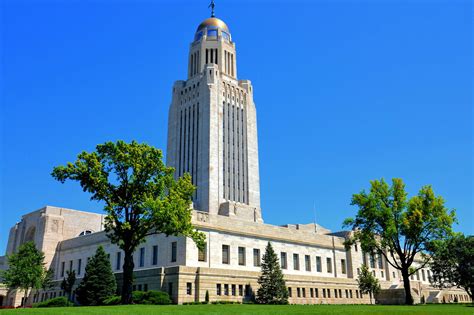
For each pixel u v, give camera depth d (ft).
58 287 267.39
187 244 206.80
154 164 156.56
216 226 223.51
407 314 106.52
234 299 203.41
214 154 372.79
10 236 365.61
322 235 291.99
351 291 278.05
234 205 338.34
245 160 400.47
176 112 417.90
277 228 260.21
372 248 212.84
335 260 294.25
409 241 204.74
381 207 206.18
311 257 276.21
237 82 429.38
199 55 430.61
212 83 398.01
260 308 131.85
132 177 153.99
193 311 108.47
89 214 349.82
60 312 99.40
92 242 278.67
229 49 438.40
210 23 447.83
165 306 134.00
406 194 208.44
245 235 238.68
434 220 199.82
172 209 148.66
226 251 227.20
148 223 152.25
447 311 122.01
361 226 215.51
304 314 100.63
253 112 426.10
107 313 96.58
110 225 154.61
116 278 212.64
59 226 328.70
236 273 209.26
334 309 130.21
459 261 258.37
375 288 268.62
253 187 396.78
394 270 351.25
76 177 151.33
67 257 305.94
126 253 152.25
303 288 245.65
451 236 203.31
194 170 379.35
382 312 114.21
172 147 408.67
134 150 154.10
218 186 366.02
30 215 350.02
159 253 218.59
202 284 192.75
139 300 169.48
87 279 196.24
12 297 298.76
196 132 391.65
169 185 161.38
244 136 409.49
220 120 390.83
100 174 150.51
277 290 203.10
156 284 191.31
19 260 255.91
